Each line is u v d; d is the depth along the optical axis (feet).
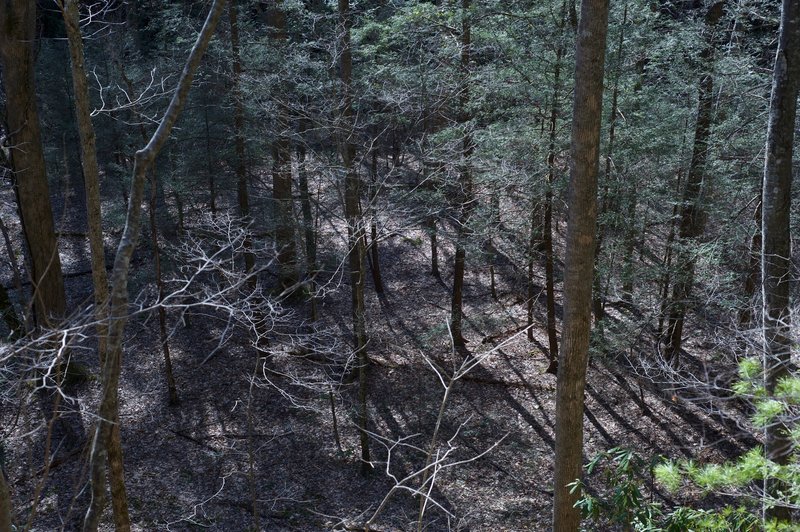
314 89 46.78
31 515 15.62
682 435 48.70
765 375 17.12
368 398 55.52
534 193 49.19
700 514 18.67
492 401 55.01
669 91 50.55
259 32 59.21
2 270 69.10
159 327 64.08
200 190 58.29
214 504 43.80
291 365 58.54
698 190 49.24
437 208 49.11
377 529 42.16
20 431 37.40
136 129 63.31
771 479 19.39
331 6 56.80
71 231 78.02
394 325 65.87
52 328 15.98
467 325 63.72
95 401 50.75
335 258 64.39
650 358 54.34
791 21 26.71
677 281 47.91
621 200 47.29
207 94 54.95
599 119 27.12
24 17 44.65
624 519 20.88
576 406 29.25
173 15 56.24
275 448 49.65
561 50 47.01
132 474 45.93
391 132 57.82
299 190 67.31
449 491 45.85
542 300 68.90
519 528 42.57
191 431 51.01
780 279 27.40
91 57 74.23
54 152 75.15
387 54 51.78
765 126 45.62
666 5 53.01
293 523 42.70
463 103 52.37
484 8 49.14
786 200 27.71
